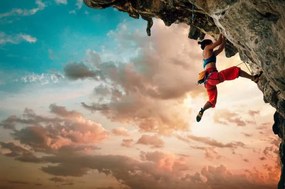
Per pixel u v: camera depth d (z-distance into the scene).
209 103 9.20
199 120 9.35
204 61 9.35
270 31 8.33
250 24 8.76
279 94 10.82
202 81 9.33
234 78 9.10
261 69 9.91
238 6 8.69
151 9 13.24
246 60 11.46
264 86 11.82
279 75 8.88
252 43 9.11
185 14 13.12
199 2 10.00
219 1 9.23
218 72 9.05
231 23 9.30
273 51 8.54
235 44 10.18
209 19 12.45
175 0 11.86
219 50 9.64
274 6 7.61
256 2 8.02
